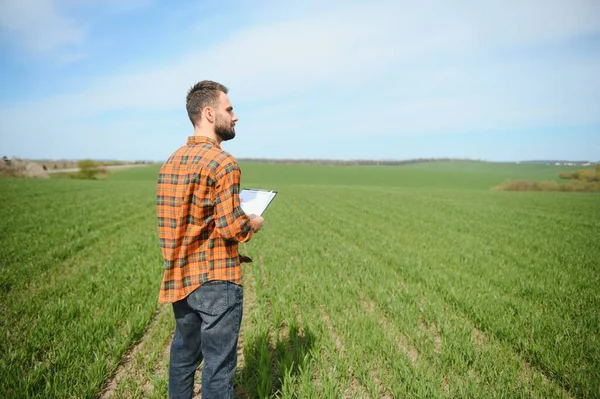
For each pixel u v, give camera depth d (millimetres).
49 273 7617
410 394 3465
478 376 3814
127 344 4441
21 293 6359
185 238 2479
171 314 5559
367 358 4199
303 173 89938
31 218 14625
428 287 6961
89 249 10125
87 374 3676
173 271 2516
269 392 3588
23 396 3297
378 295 6352
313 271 8109
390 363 4043
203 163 2418
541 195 39562
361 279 7559
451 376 3748
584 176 72062
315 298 6234
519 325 4957
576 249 10727
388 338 4621
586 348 4215
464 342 4418
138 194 28891
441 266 8625
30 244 10031
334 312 5551
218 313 2551
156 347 4430
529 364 4148
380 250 10625
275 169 95250
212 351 2611
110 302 5680
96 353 4125
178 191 2457
